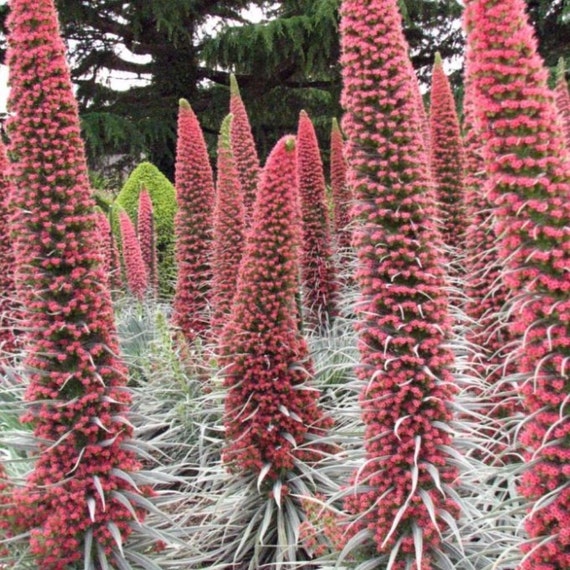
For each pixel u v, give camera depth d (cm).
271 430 477
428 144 741
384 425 374
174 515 481
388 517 370
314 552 430
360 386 389
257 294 478
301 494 481
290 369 485
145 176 1380
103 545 393
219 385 552
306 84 2327
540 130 286
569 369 289
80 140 395
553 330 291
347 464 412
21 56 374
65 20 2016
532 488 309
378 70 354
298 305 571
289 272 479
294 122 2383
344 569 389
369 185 367
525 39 284
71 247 390
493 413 489
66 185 390
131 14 2081
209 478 505
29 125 380
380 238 370
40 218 384
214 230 668
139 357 695
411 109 361
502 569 361
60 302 396
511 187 291
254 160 755
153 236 1082
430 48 2158
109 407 401
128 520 403
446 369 381
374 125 363
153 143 2220
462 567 384
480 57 289
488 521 392
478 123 299
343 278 796
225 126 646
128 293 984
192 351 693
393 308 366
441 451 374
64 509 381
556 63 1766
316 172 734
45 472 389
